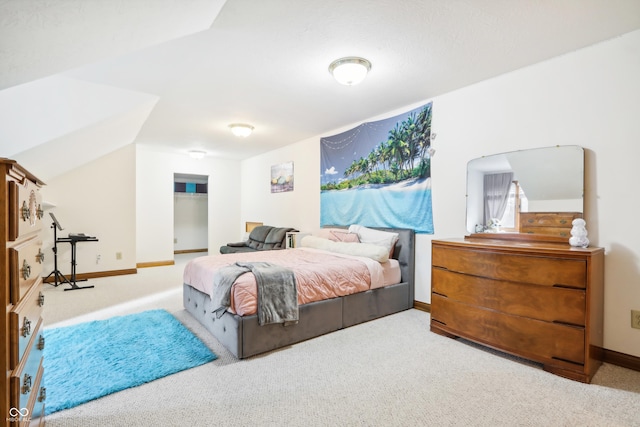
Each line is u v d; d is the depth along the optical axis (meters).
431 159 3.23
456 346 2.38
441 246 2.61
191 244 7.96
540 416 1.55
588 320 1.83
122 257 5.04
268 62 2.39
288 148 5.48
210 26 1.90
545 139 2.43
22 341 1.02
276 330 2.32
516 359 2.17
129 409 1.60
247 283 2.26
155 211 5.97
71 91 2.63
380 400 1.69
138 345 2.36
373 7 1.74
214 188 6.81
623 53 2.06
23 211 1.04
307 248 4.08
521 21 1.88
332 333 2.64
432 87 2.94
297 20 1.85
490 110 2.75
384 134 3.70
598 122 2.17
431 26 1.93
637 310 2.02
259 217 6.42
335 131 4.41
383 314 3.07
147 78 2.67
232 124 4.13
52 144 2.72
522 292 2.08
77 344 2.37
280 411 1.59
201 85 2.83
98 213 4.80
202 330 2.71
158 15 1.52
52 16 1.20
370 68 2.51
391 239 3.35
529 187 2.50
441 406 1.64
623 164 2.08
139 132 4.56
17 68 1.54
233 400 1.69
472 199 2.87
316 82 2.78
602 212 2.16
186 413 1.58
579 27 1.96
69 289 4.05
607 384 1.84
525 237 2.51
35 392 1.23
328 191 4.56
